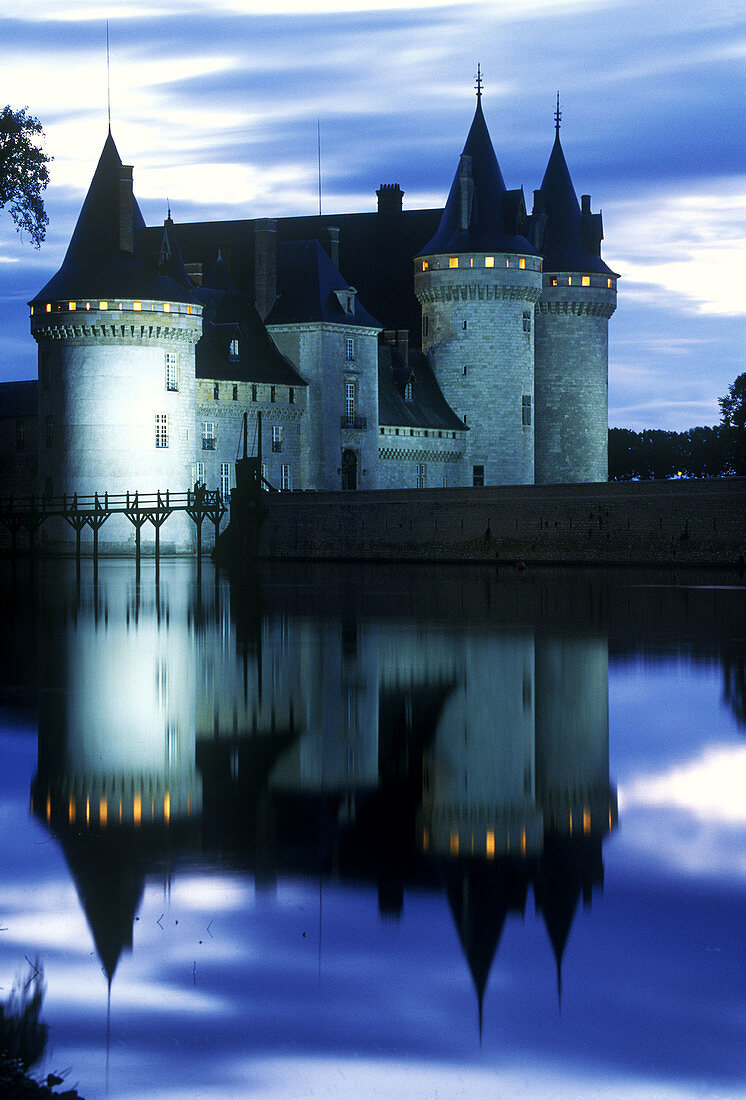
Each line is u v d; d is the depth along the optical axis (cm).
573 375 12356
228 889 1686
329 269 10900
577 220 12494
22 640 4028
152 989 1409
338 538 9038
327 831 1923
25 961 1477
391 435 11150
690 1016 1355
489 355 11600
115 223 9475
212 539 9919
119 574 7481
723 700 2942
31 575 7344
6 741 2503
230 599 5550
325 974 1437
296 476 10625
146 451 9450
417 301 12375
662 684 3148
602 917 1590
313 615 4809
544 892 1670
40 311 9494
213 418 10012
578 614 4800
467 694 3025
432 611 4938
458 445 11688
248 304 10862
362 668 3422
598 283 12344
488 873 1742
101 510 7794
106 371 9388
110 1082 1239
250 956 1488
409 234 12469
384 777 2239
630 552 7944
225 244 11125
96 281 9338
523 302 11669
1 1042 1303
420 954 1494
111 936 1536
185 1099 1212
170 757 2375
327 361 10638
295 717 2752
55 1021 1345
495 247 11506
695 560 7712
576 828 1936
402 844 1866
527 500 8350
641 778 2230
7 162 4759
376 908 1619
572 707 2866
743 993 1395
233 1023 1344
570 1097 1223
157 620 4644
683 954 1488
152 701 2927
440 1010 1370
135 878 1725
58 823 1961
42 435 9694
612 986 1416
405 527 8806
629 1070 1266
